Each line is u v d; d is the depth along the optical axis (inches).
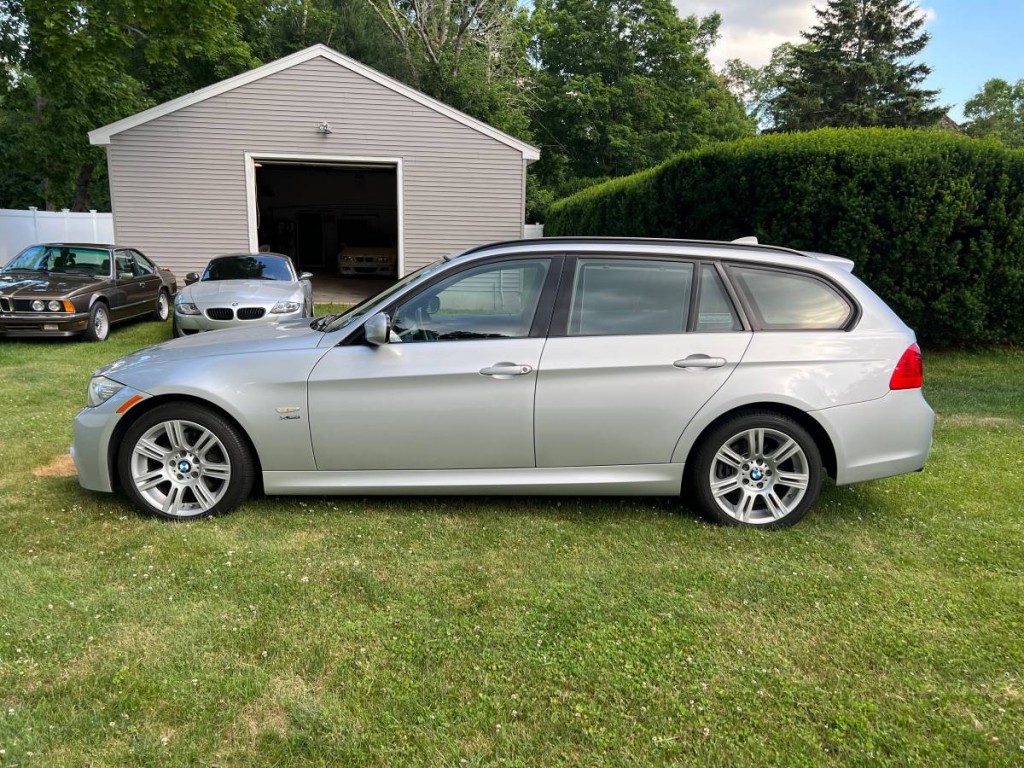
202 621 109.4
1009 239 339.0
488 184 636.7
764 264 152.4
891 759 83.0
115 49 577.0
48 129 746.8
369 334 143.0
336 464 148.5
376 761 81.4
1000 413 255.4
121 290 430.3
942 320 349.1
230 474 148.9
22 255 434.6
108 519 148.4
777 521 150.5
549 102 1284.4
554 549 138.6
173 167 584.4
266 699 91.7
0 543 135.5
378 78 598.2
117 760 80.3
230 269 421.7
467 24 1139.9
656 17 1309.1
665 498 167.5
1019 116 2498.8
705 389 145.7
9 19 576.1
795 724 89.0
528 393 144.9
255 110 587.5
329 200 1008.2
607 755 83.0
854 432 147.6
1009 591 123.0
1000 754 84.0
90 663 98.0
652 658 102.4
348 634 107.2
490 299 149.3
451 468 149.1
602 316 148.2
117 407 146.3
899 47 1589.6
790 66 1633.9
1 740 82.0
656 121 1326.3
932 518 156.6
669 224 440.8
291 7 1091.9
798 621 113.1
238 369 145.9
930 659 102.9
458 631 108.7
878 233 333.7
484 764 81.1
